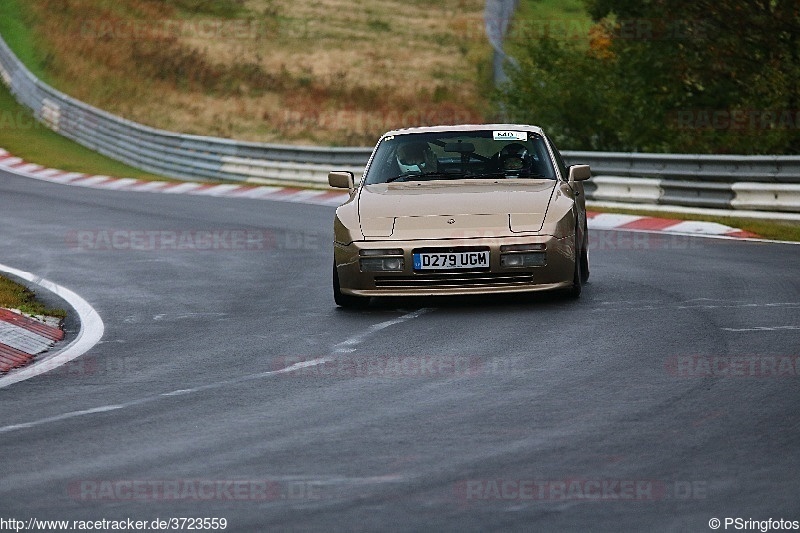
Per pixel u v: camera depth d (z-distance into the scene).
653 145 89.31
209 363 29.17
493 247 33.78
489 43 196.00
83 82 165.38
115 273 47.81
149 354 30.89
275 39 193.12
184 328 34.75
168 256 52.59
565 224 34.66
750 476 18.00
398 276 34.16
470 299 36.81
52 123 139.62
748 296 35.38
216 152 102.50
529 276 34.00
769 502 16.75
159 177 107.19
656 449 19.69
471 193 36.06
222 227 63.75
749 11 85.25
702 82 89.81
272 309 37.38
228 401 24.69
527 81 92.81
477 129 39.50
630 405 22.86
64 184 98.88
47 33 185.50
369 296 34.69
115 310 38.75
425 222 34.53
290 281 43.88
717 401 22.94
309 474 18.86
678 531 15.73
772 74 83.38
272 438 21.33
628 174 68.75
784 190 57.38
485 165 38.19
